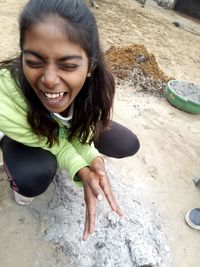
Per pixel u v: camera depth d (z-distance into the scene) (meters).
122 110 1.05
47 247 0.59
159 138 0.97
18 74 0.48
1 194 0.66
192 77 1.46
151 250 0.61
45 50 0.39
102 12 1.93
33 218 0.63
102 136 0.66
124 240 0.62
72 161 0.54
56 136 0.55
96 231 0.62
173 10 2.52
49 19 0.39
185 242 0.68
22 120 0.52
